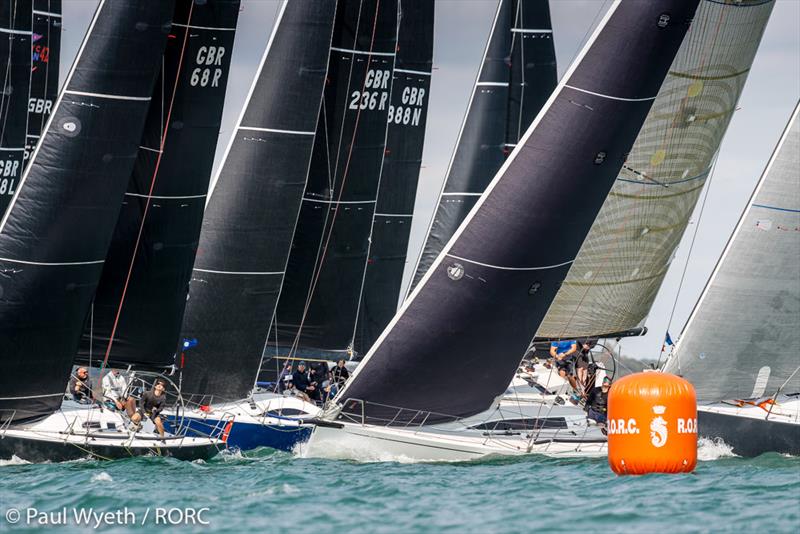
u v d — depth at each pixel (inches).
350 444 3366.1
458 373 3405.5
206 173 3627.0
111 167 3363.7
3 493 2721.5
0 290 3260.3
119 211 3390.7
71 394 3654.0
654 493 2532.0
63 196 3312.0
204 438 3469.5
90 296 3368.6
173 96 3575.3
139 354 3585.1
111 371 3629.4
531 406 3622.0
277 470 3112.7
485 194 3351.4
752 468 3061.0
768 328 3577.8
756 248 3563.0
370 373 3368.6
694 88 3786.9
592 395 3481.8
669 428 2751.0
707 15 3710.6
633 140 3484.3
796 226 3550.7
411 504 2488.9
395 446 3341.5
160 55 3410.4
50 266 3299.7
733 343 3587.6
